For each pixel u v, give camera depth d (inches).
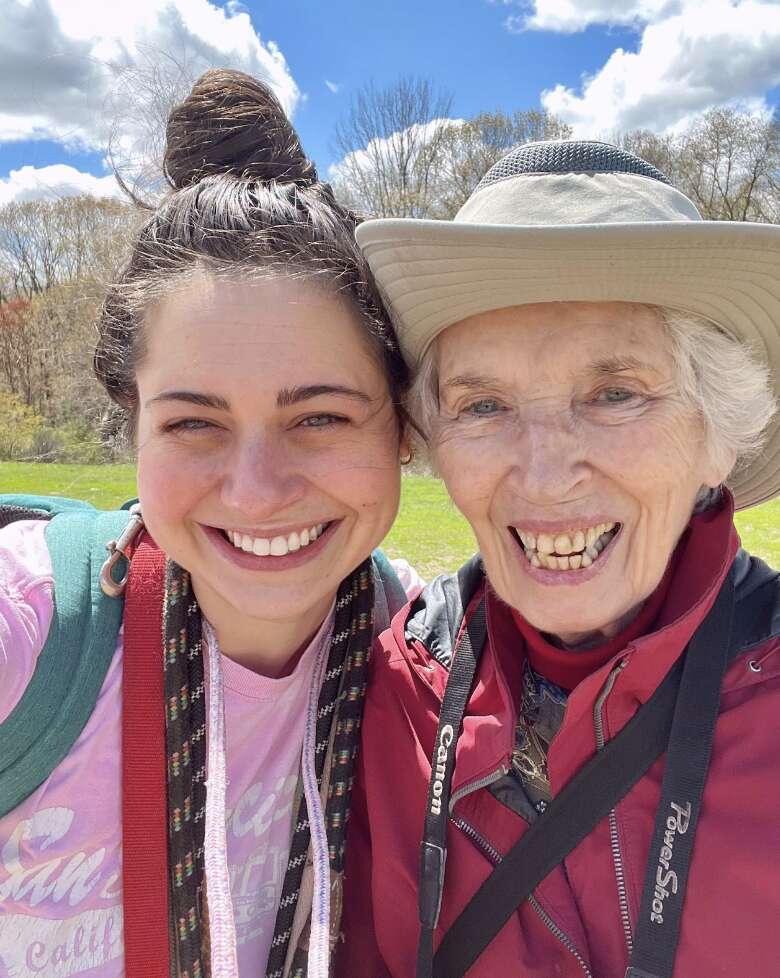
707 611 15.1
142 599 15.6
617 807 14.7
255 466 14.3
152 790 15.1
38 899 14.7
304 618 16.7
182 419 14.6
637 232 12.5
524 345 14.3
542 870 14.6
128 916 15.0
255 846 16.7
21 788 14.3
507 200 14.6
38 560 15.3
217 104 16.3
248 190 15.1
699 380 14.6
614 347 14.0
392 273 14.8
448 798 15.5
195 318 14.1
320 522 15.4
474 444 15.2
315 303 14.5
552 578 15.2
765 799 13.9
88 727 14.9
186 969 15.4
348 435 15.3
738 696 14.8
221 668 16.2
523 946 14.7
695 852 13.9
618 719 14.9
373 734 17.4
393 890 16.3
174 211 15.2
